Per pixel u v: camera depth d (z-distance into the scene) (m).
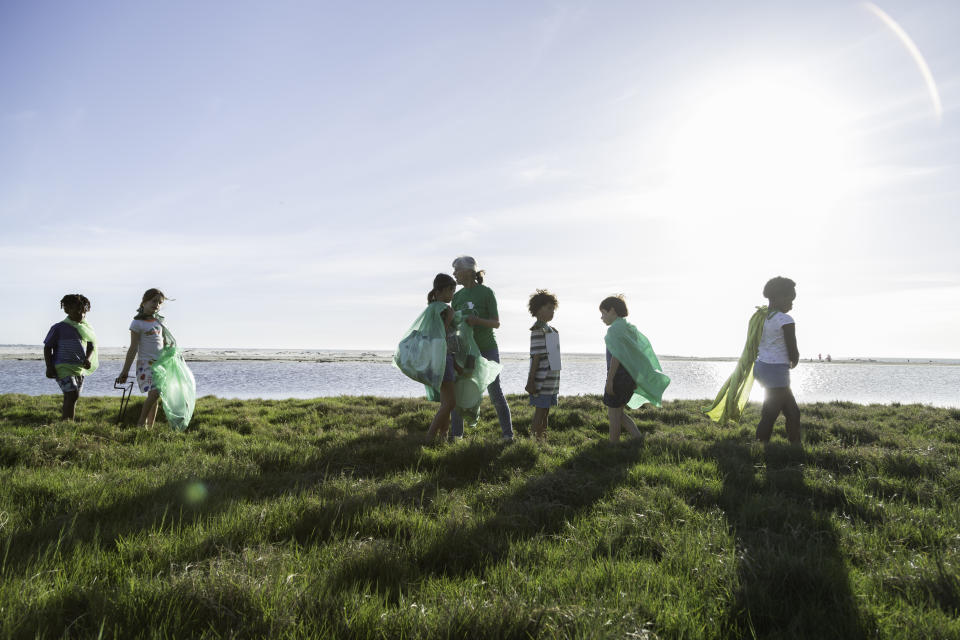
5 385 29.27
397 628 2.30
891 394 31.97
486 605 2.47
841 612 2.51
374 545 3.19
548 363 7.91
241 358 113.62
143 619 2.29
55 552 2.90
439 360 6.84
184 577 2.59
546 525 3.95
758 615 2.52
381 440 7.06
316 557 3.10
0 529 3.28
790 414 7.24
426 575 3.00
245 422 9.23
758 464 5.73
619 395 7.34
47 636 2.12
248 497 4.48
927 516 4.03
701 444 6.80
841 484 4.88
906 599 2.69
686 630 2.38
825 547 3.36
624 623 2.34
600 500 4.41
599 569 3.00
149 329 8.40
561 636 2.27
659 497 4.45
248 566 2.83
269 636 2.16
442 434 7.29
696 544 3.35
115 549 3.15
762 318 7.53
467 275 7.81
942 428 9.34
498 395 7.75
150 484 4.51
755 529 3.82
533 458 6.16
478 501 4.48
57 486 4.35
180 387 8.48
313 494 4.45
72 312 8.96
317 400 13.24
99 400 12.47
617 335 7.45
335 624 2.29
